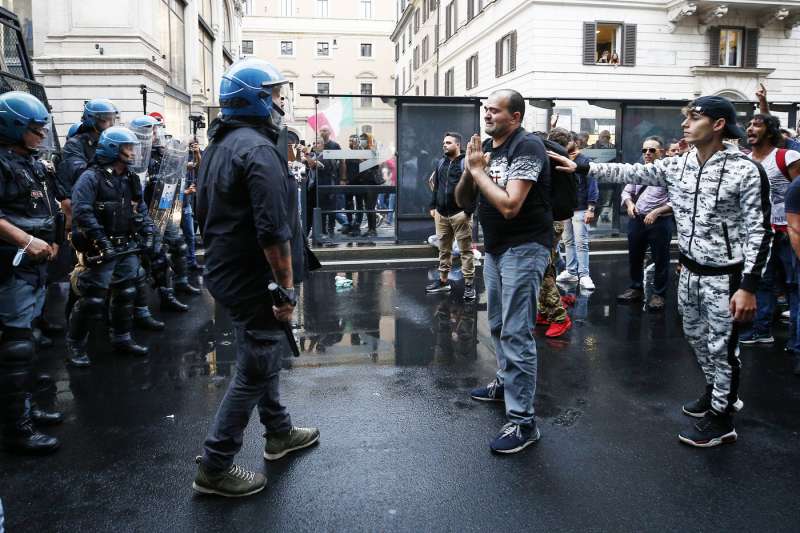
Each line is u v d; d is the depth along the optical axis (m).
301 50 54.50
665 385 4.54
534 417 3.77
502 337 3.50
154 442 3.58
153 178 6.33
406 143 10.23
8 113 3.52
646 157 7.04
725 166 3.31
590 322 6.34
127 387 4.46
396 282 8.41
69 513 2.85
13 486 3.09
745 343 5.54
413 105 10.15
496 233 3.51
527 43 22.00
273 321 2.90
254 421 3.87
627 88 22.11
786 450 3.49
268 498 2.98
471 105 10.30
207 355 5.21
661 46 22.14
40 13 13.36
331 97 10.13
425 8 38.75
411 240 10.41
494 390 4.19
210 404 4.15
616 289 7.96
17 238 3.31
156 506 2.91
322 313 6.70
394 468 3.27
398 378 4.67
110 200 4.82
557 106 14.85
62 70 13.27
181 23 18.19
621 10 21.83
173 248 7.33
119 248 4.90
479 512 2.85
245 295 2.85
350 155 10.27
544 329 6.08
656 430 3.75
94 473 3.22
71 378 4.64
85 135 5.52
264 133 2.85
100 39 13.30
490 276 3.83
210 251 2.87
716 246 3.38
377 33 55.03
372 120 10.25
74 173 5.32
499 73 25.00
